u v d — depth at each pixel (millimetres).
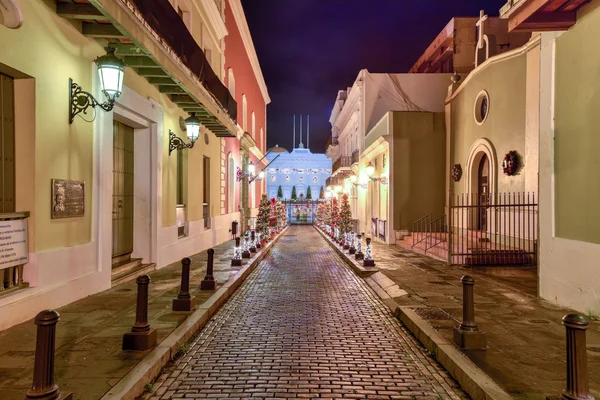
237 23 22688
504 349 4758
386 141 18266
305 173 58469
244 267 11156
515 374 4027
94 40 7441
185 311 6445
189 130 11227
